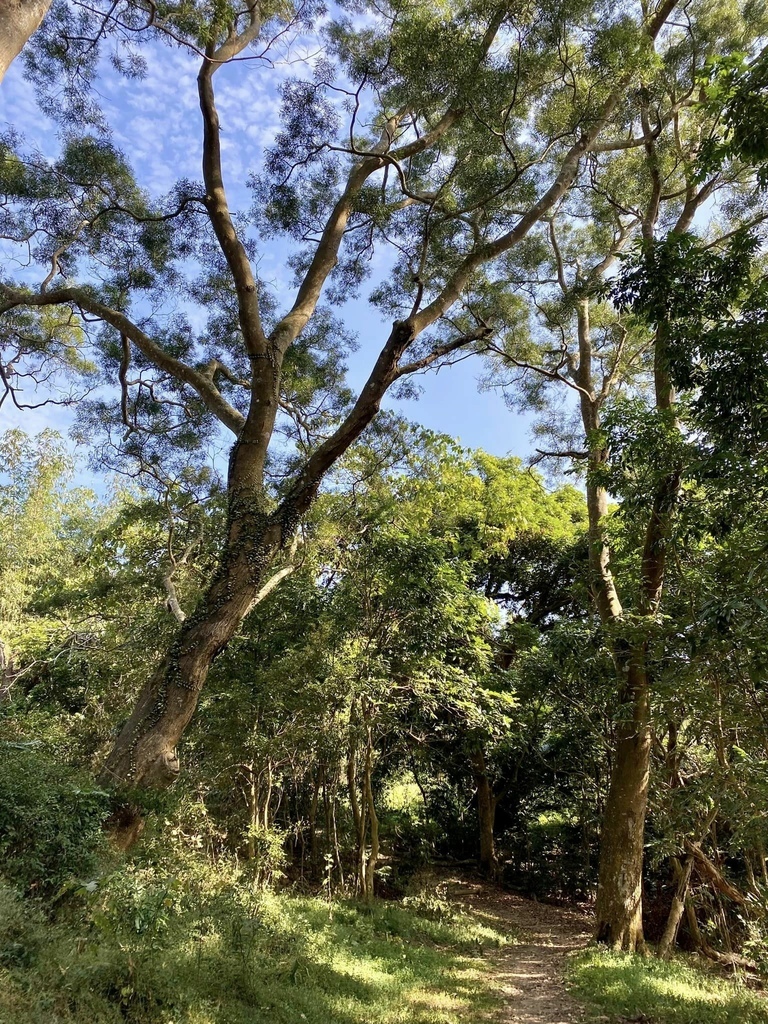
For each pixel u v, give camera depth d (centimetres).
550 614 1769
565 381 1291
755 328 519
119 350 1180
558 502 1881
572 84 959
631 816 985
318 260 1027
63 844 502
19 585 1577
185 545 1221
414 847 1591
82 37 931
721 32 1155
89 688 1230
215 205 960
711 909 1055
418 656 1063
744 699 665
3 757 570
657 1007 662
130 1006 395
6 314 1250
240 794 1117
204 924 587
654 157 1179
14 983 339
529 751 1472
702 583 690
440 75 837
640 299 616
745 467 520
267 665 1016
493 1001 690
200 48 942
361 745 1151
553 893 1522
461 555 1531
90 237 1154
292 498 862
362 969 699
